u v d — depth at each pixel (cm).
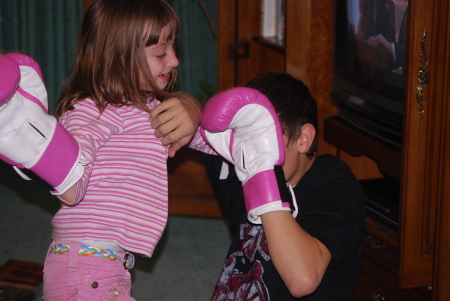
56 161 122
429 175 168
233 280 140
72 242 145
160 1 155
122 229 145
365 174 245
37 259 288
